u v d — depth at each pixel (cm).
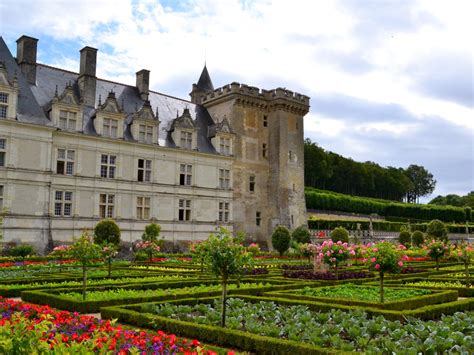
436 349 1098
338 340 1130
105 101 5347
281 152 6862
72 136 4859
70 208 4819
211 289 2167
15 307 1394
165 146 5625
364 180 14150
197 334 1295
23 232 4406
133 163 5331
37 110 4656
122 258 4881
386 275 2948
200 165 5988
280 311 1539
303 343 1118
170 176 5666
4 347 769
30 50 5006
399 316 1475
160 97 6362
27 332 827
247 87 6788
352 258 4197
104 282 2395
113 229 4359
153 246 4069
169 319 1384
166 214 5581
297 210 6931
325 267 3091
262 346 1156
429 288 2258
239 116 6738
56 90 4788
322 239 7031
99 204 5022
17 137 4441
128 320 1474
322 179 13300
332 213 10781
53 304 1806
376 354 1020
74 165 4875
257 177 6831
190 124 5919
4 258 3781
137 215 5338
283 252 5597
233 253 1373
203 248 1414
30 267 3312
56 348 758
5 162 4359
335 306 1602
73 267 3459
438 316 1614
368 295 1994
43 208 4559
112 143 5166
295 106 7050
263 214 6825
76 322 1158
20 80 4731
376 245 1844
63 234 4703
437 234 6269
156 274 2969
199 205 5919
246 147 6750
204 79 7706
